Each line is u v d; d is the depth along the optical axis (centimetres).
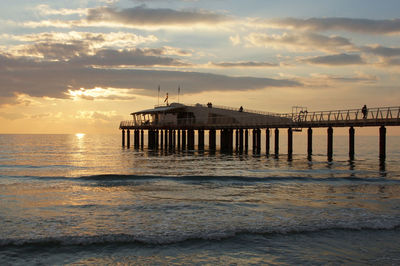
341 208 1775
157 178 2808
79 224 1484
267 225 1462
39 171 3441
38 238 1286
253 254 1172
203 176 2820
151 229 1410
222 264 1097
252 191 2273
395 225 1459
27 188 2383
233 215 1636
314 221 1521
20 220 1542
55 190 2306
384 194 2161
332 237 1324
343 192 2228
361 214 1647
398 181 2659
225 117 6650
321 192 2231
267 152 5409
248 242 1272
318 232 1375
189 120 6931
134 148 7631
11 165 4066
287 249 1212
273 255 1164
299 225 1462
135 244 1247
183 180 2717
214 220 1548
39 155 5866
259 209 1755
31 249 1201
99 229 1412
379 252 1189
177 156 5294
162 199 2011
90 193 2202
